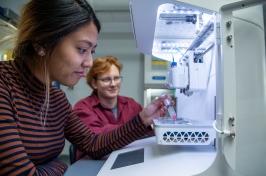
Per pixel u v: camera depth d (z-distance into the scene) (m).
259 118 0.76
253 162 0.75
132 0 0.91
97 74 1.83
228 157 0.71
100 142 1.16
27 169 0.66
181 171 0.74
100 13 3.74
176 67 1.23
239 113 0.75
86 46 0.76
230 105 0.70
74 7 0.73
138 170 0.79
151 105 1.21
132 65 4.39
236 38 0.75
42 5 0.73
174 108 1.45
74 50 0.74
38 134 0.79
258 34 0.77
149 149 1.07
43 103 0.82
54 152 0.88
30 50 0.76
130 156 1.02
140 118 1.18
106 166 0.92
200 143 0.92
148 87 4.04
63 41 0.73
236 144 0.74
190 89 1.18
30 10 0.74
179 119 1.17
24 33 0.73
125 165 0.88
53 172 0.82
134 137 1.18
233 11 0.73
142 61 4.38
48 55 0.74
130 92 4.38
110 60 1.89
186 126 0.92
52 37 0.71
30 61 0.78
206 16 1.10
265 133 0.76
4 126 0.66
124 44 4.38
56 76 0.79
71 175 0.94
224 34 0.70
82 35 0.74
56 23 0.71
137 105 2.08
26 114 0.76
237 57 0.75
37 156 0.79
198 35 1.20
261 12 0.77
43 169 0.79
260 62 0.76
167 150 0.98
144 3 0.92
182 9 1.16
